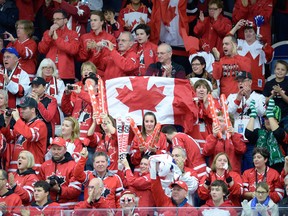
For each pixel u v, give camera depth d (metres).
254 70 37.00
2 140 32.09
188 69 38.09
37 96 33.16
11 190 29.64
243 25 37.00
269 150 31.80
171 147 31.92
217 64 35.31
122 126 30.88
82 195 31.03
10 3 38.19
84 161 29.83
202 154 31.72
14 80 35.44
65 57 36.28
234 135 31.66
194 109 33.00
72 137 31.83
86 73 34.44
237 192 30.05
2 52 36.22
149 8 38.09
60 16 36.31
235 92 35.19
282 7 38.88
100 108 32.09
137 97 33.28
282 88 34.81
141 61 35.62
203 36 37.66
